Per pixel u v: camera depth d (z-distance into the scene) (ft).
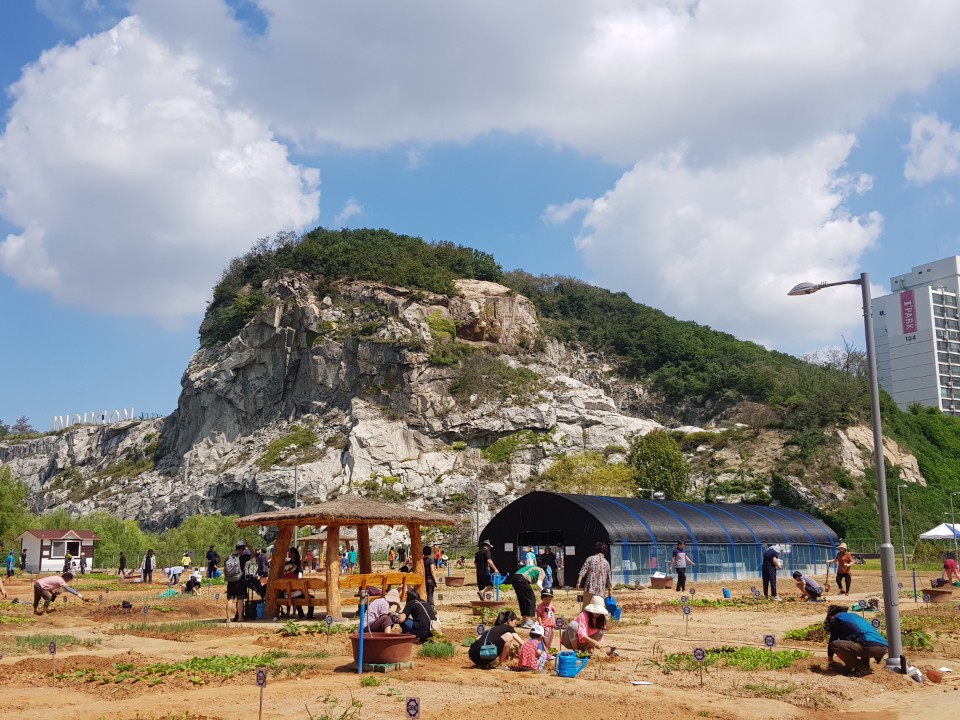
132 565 301.02
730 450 378.73
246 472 400.26
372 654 55.77
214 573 185.47
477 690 49.03
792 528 199.31
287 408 441.68
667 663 58.49
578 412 408.67
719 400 485.15
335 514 88.94
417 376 418.72
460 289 503.20
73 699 47.14
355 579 92.53
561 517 162.71
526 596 79.61
